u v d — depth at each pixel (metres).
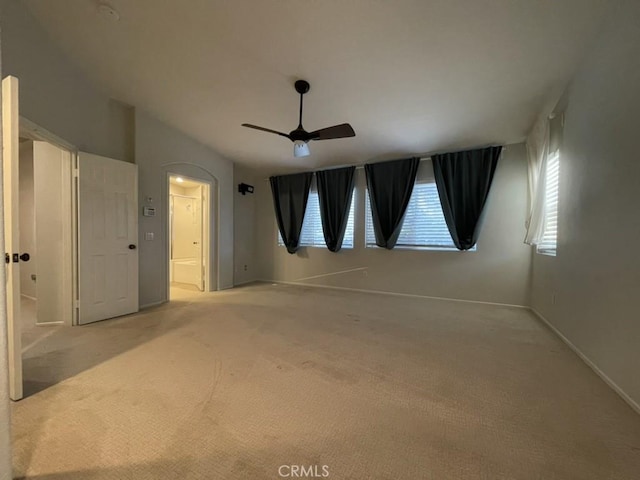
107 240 3.36
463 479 1.23
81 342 2.65
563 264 2.88
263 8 2.24
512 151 4.17
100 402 1.73
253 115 3.81
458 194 4.42
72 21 2.54
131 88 3.38
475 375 2.11
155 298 4.09
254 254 6.36
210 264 5.15
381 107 3.42
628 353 1.82
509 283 4.20
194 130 4.32
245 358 2.35
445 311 3.89
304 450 1.38
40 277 3.16
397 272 4.97
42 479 1.19
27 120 2.42
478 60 2.60
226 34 2.54
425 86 3.01
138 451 1.35
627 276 1.85
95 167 3.23
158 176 4.07
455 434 1.50
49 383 1.93
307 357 2.38
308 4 2.18
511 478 1.23
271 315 3.62
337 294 4.98
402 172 4.83
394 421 1.59
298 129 2.92
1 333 1.02
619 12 1.98
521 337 2.91
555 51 2.43
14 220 1.72
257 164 5.62
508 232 4.20
